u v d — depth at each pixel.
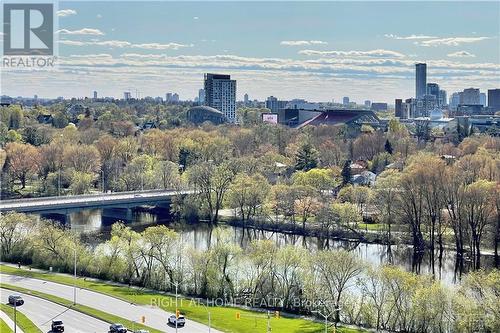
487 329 198.88
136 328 196.75
